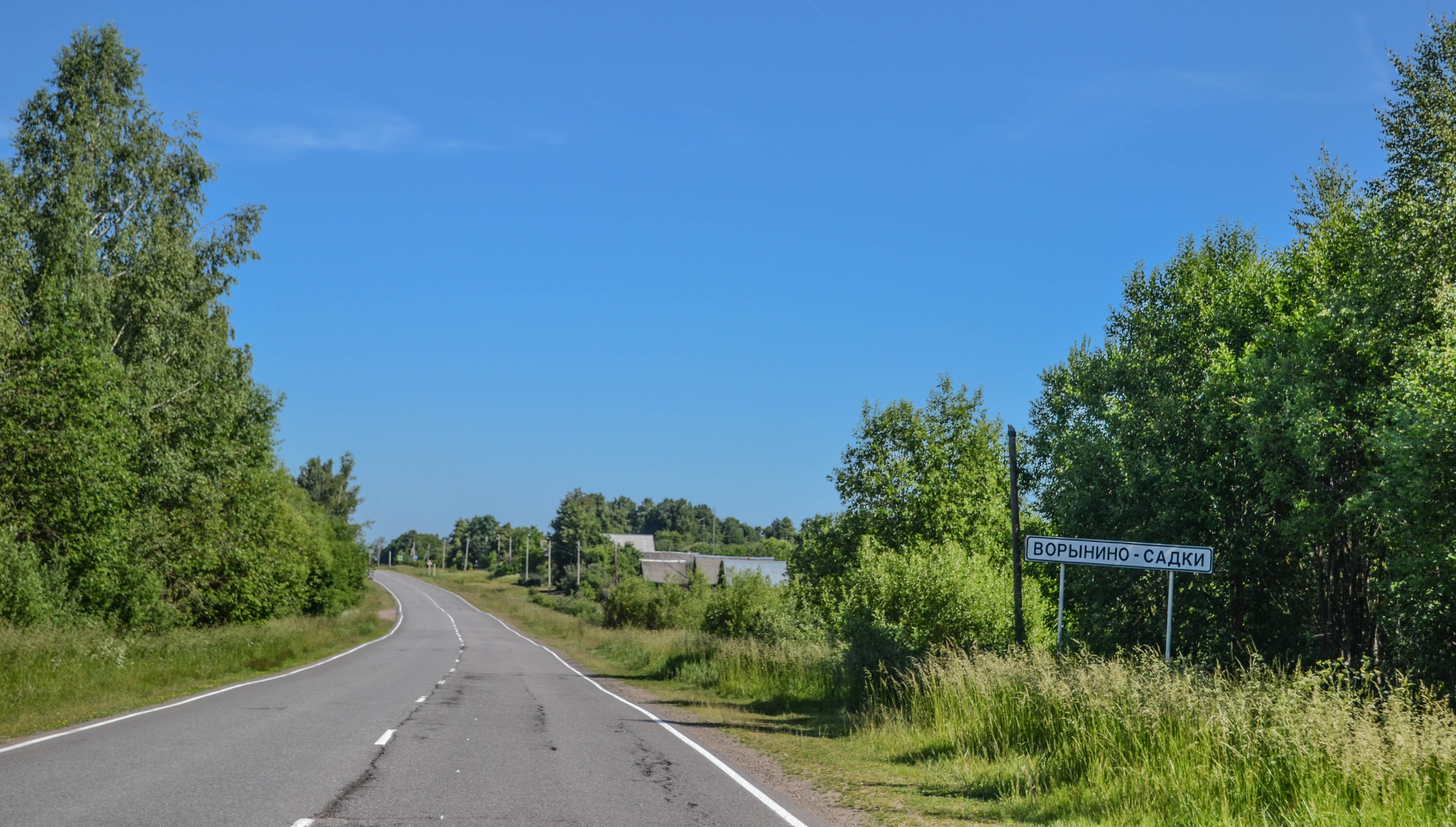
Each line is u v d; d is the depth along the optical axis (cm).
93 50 2958
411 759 1026
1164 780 839
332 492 12775
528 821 723
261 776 880
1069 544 1501
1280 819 738
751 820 765
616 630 5644
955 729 1243
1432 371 1411
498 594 12175
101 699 1622
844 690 1811
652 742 1286
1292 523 1794
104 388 2525
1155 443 2300
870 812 837
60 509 2395
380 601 9612
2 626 1898
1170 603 1438
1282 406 1866
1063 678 1173
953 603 2070
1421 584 1450
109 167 2964
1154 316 2856
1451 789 703
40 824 658
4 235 2566
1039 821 814
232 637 2905
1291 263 2361
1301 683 914
